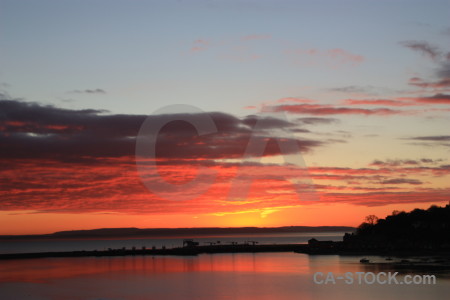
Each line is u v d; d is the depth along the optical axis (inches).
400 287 4443.9
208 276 5689.0
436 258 7012.8
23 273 6461.6
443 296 3993.6
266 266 6771.7
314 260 7573.8
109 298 4232.3
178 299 4124.0
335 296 4111.7
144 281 5329.7
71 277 5876.0
